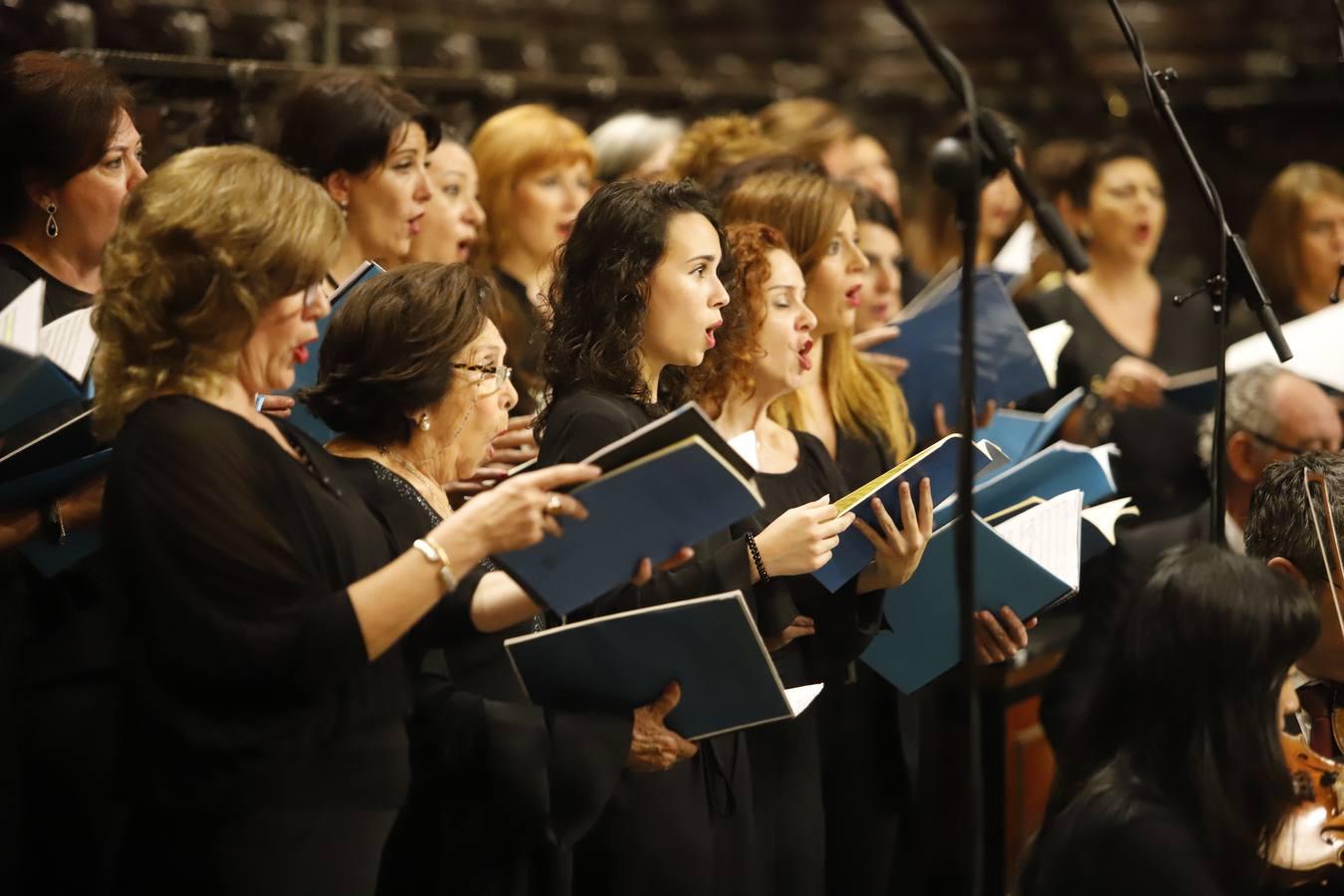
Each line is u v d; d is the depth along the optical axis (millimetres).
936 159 3178
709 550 3988
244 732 3008
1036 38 12812
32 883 3939
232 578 2924
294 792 3035
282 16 9031
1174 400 5859
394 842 3688
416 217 5023
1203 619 2973
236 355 3092
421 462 3664
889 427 5047
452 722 3553
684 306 3902
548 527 3123
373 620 2990
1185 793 2973
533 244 6039
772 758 4301
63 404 3410
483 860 3629
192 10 8383
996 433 5445
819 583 4191
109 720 3900
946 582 4152
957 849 5727
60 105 4016
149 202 3023
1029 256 7293
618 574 3316
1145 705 3029
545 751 3504
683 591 3785
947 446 3975
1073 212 7203
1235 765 2947
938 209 7551
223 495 2941
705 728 3600
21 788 3924
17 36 5750
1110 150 7152
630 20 12422
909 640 4312
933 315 5289
